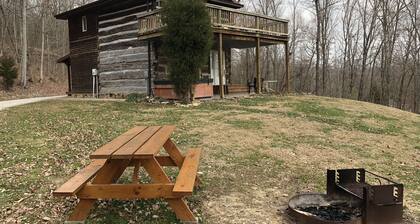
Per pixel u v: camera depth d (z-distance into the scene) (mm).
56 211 4355
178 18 13195
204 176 5719
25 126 9922
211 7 14594
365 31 32250
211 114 11445
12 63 27812
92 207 4176
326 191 5012
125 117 11289
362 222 3926
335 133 9516
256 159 6801
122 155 3590
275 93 19172
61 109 13812
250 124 9906
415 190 5570
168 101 14688
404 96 34031
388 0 29938
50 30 45812
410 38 31406
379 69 37625
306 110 12961
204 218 4227
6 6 39656
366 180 6047
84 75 21594
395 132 10453
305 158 7082
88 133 8930
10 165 6176
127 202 4531
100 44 20125
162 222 4047
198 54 13508
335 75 45812
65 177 5594
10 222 4059
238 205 4652
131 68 18234
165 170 5859
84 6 19609
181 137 8359
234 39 16781
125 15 18500
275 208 4602
